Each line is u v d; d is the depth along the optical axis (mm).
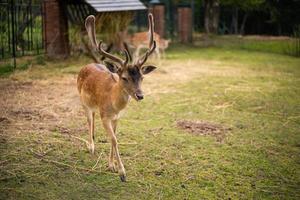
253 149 6828
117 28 14703
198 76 12508
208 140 7176
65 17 14195
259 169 6102
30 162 6059
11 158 6152
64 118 8094
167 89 10773
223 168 6086
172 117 8438
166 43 15586
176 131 7582
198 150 6715
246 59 16016
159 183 5598
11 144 6668
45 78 11312
